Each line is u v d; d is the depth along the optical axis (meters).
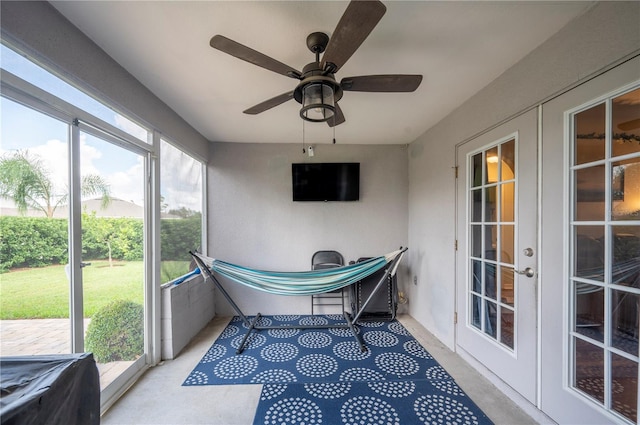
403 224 3.35
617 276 1.17
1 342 1.11
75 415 0.94
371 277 3.16
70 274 1.39
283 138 3.14
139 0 1.15
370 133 2.98
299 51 1.50
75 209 1.41
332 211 3.34
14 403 0.71
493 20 1.28
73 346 1.39
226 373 2.02
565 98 1.37
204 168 3.21
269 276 2.52
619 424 1.14
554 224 1.44
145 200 2.07
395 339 2.60
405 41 1.43
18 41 1.09
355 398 1.72
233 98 2.11
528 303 1.60
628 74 1.11
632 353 1.12
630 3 1.10
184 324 2.46
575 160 1.34
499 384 1.81
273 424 1.51
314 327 2.82
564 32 1.35
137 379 1.93
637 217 1.11
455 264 2.34
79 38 1.35
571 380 1.36
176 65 1.66
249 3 1.17
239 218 3.27
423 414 1.58
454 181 2.35
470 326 2.13
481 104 1.99
